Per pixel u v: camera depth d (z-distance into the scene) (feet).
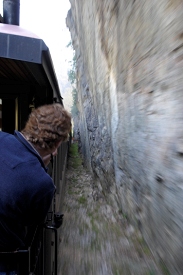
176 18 8.89
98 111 30.25
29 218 4.88
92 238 17.24
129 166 17.47
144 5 12.09
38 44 6.38
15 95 9.97
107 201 25.34
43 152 5.23
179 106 9.07
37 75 8.14
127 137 17.40
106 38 21.99
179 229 9.70
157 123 11.41
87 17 31.60
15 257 5.09
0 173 4.56
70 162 54.44
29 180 4.51
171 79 9.62
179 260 9.90
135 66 14.23
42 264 8.15
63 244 16.44
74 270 13.42
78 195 28.81
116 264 13.69
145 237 14.80
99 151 29.91
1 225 4.67
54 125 5.07
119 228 18.38
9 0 10.67
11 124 10.12
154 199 12.66
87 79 39.50
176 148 9.46
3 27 7.27
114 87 20.70
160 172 11.30
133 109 15.30
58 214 7.19
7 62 7.64
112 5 18.63
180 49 8.74
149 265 12.64
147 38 12.00
